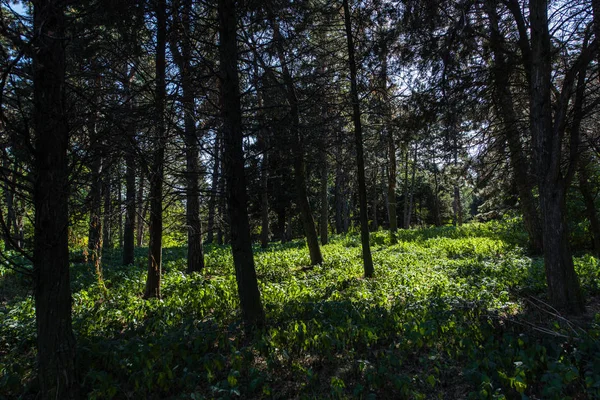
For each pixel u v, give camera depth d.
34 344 6.10
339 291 8.89
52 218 3.73
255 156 6.44
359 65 9.23
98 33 5.12
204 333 5.43
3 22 3.10
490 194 11.29
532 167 8.07
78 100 4.13
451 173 10.19
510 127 8.53
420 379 4.42
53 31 3.60
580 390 4.12
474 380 4.11
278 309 6.98
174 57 6.16
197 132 5.93
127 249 15.19
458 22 7.19
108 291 9.21
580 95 6.59
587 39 6.18
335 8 9.86
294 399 4.30
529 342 4.91
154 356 4.73
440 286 8.31
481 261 12.21
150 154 5.45
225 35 6.08
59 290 3.81
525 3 7.52
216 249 19.88
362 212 10.82
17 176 3.58
